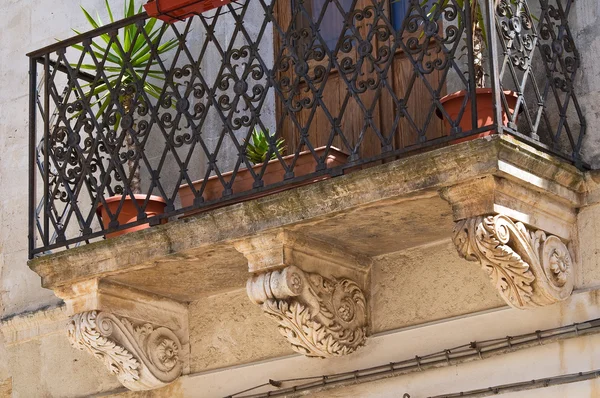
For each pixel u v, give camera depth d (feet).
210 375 36.37
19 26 43.98
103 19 42.16
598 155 31.35
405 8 37.50
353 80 31.37
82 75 39.29
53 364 40.04
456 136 29.35
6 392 40.88
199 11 34.12
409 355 32.96
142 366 35.88
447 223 31.99
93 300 35.06
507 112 29.53
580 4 32.50
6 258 42.04
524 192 29.53
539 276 29.78
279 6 39.37
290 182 31.40
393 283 33.81
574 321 30.50
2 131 43.39
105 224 36.40
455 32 30.53
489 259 29.22
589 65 32.04
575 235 31.01
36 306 40.88
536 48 32.99
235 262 34.19
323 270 33.04
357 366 33.76
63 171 35.58
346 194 30.50
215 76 39.27
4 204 42.63
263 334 35.83
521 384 30.89
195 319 37.17
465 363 31.99
